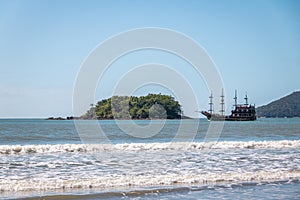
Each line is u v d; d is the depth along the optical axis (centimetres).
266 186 1611
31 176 1736
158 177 1712
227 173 1848
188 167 2020
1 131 6253
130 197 1409
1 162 2152
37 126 8725
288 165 2105
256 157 2417
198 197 1422
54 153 2580
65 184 1557
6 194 1414
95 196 1415
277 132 6419
